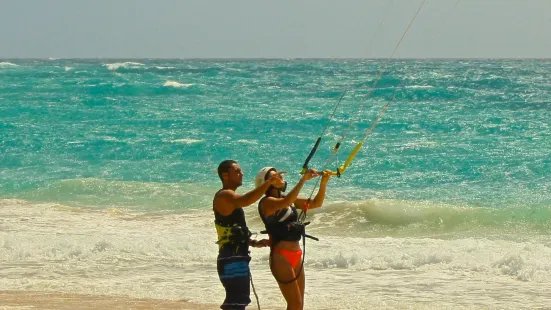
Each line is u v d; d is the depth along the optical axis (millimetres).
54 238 22625
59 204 30078
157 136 47594
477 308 15438
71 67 151125
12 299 16250
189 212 28344
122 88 77438
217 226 10961
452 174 34625
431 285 17641
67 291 17172
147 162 39656
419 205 26938
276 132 49094
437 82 94500
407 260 19844
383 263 19844
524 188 31297
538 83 92500
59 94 74812
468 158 38125
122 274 19125
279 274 11117
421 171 35469
